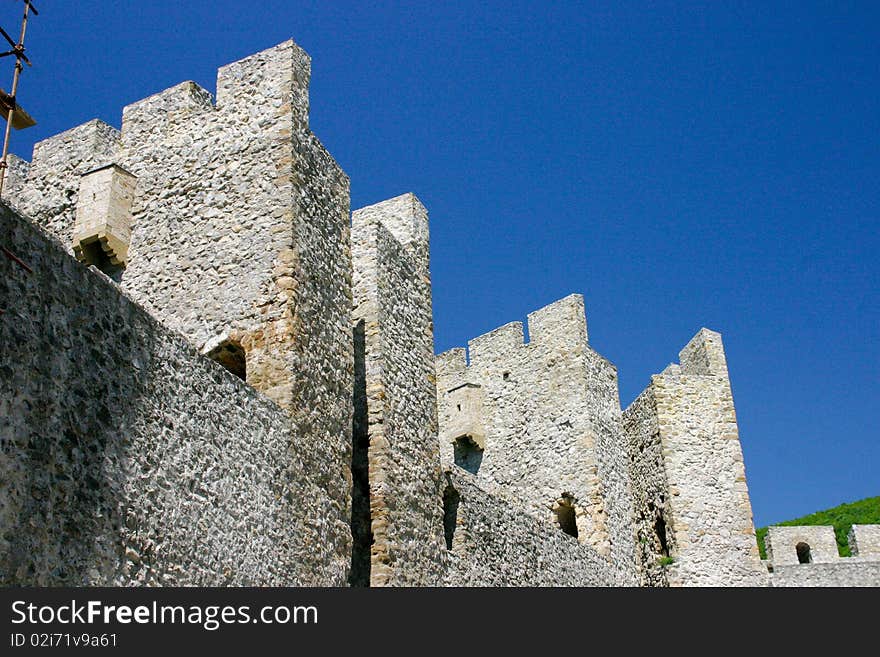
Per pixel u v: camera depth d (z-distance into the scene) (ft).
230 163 57.98
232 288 54.39
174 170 59.72
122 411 38.78
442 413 105.50
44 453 34.68
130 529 37.73
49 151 64.85
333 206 59.52
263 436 47.32
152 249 58.08
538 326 101.30
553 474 94.58
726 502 96.68
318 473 51.01
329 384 54.13
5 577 32.35
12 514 32.89
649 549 98.58
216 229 56.54
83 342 37.65
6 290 34.58
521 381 100.58
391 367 64.59
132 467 38.55
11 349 34.22
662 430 99.19
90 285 38.75
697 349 105.91
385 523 58.90
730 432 99.86
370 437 61.41
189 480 41.50
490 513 72.08
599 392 98.27
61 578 34.37
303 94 59.72
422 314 71.41
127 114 63.00
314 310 54.49
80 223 58.90
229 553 42.73
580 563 84.02
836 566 111.75
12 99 41.78
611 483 94.32
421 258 73.92
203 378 44.11
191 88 62.08
